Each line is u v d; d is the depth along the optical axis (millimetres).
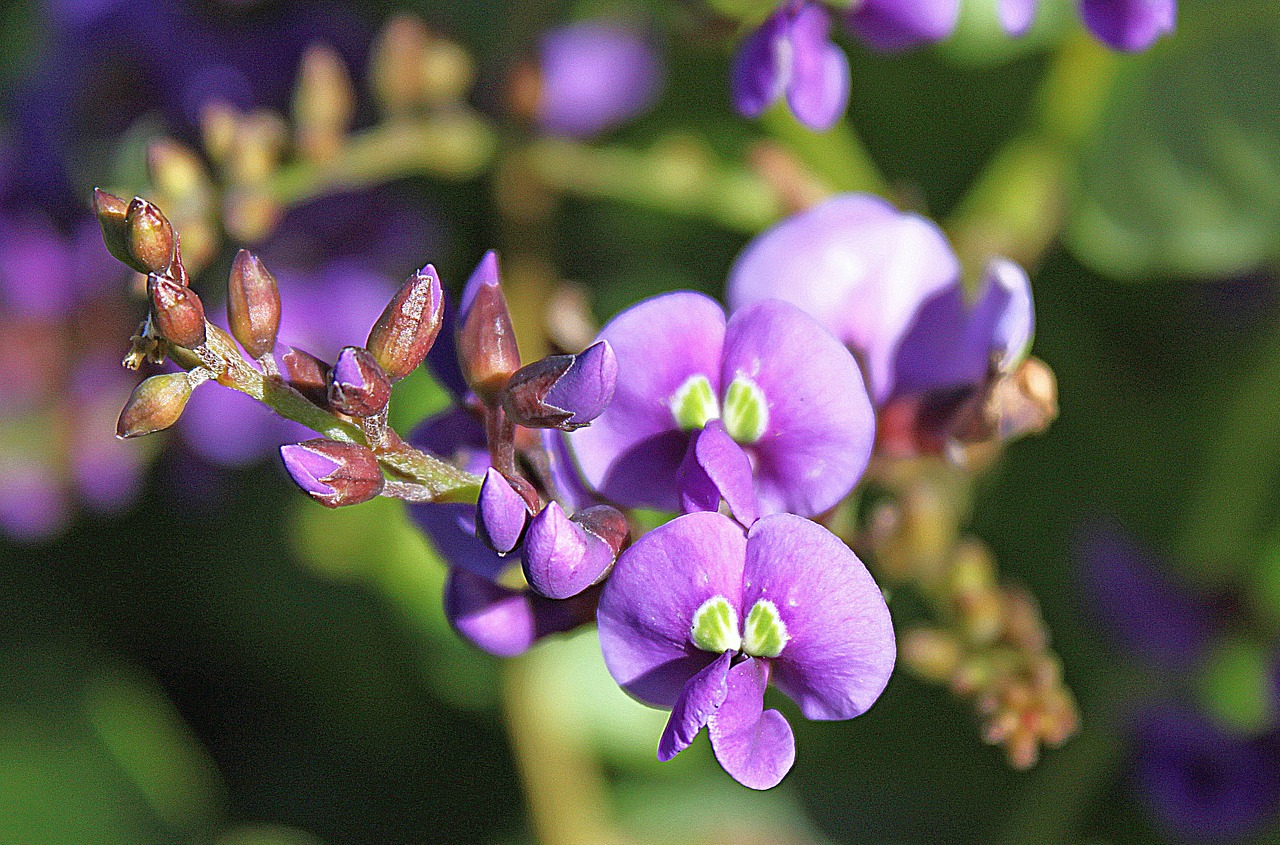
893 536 189
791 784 242
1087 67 222
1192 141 220
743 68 191
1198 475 242
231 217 207
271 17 240
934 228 182
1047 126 223
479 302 172
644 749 233
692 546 167
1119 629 230
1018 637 191
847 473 172
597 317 249
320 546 244
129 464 248
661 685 169
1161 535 243
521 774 228
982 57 232
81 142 244
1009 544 244
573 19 243
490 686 235
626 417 173
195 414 234
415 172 248
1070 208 222
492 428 171
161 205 205
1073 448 247
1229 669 225
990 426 180
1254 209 219
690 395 173
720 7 198
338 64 225
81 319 246
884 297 182
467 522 174
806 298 181
